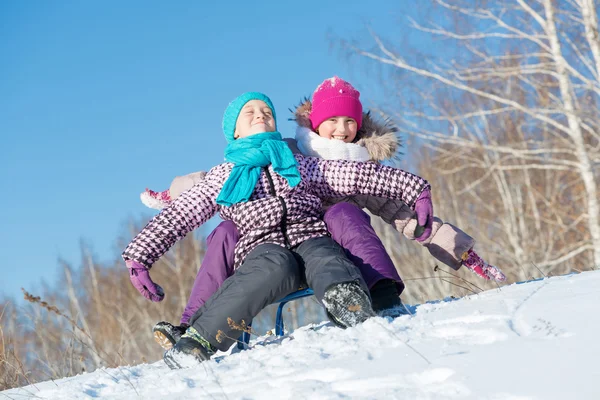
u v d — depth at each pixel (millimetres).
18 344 7066
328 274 4070
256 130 5305
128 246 4750
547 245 21531
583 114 17016
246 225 4719
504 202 21125
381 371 2750
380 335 3340
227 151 5145
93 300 25422
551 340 2729
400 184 5113
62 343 7758
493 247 21609
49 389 4387
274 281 4164
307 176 5141
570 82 17031
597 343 2564
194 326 4125
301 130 5750
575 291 3709
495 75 18406
